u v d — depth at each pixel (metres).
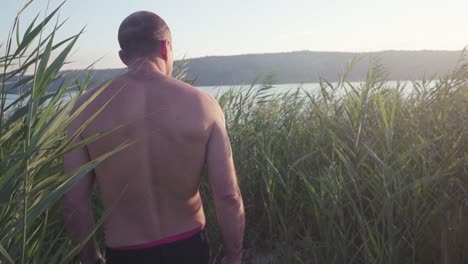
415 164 2.66
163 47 1.64
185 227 1.59
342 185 2.55
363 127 2.88
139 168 1.52
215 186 1.55
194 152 1.53
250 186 3.30
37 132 1.17
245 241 3.12
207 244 1.70
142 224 1.55
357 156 2.70
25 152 1.14
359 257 2.35
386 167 2.30
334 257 2.31
